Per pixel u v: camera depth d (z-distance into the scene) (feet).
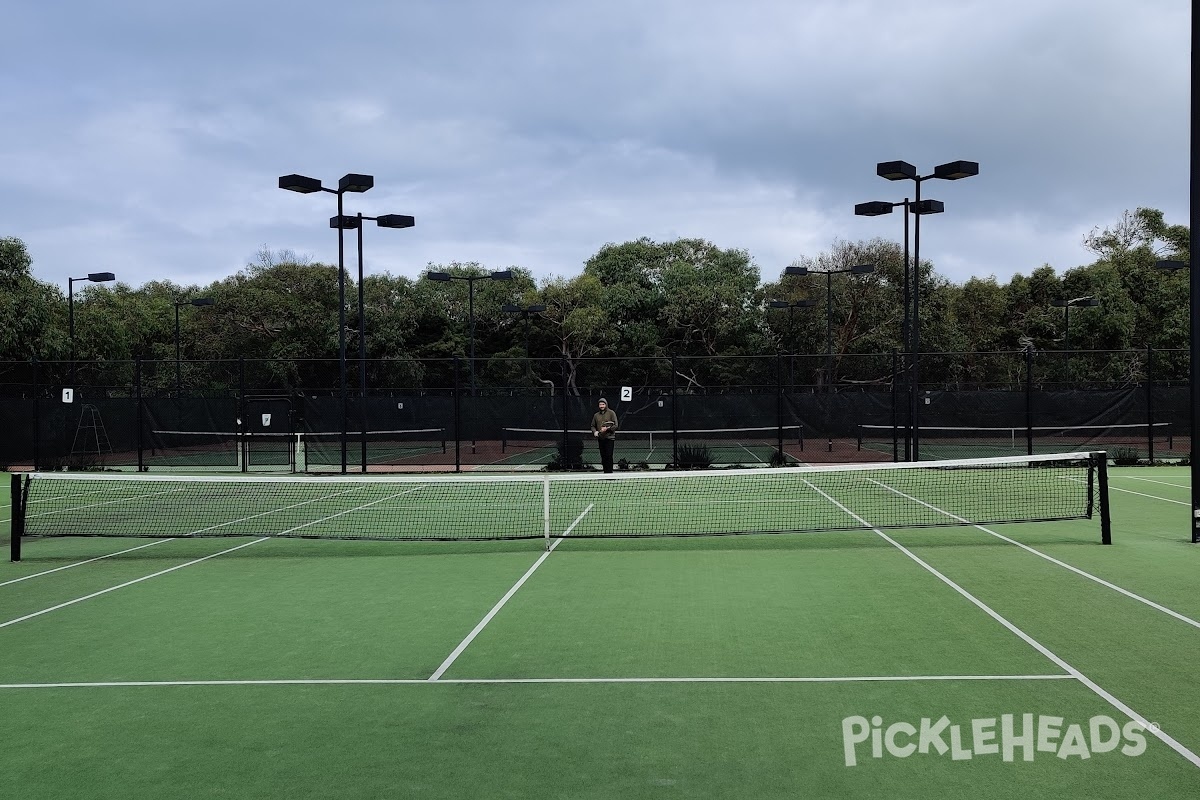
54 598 29.04
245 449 77.46
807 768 15.25
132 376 130.52
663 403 79.92
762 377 149.38
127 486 66.13
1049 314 162.81
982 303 171.42
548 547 37.14
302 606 27.50
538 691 19.29
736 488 59.67
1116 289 154.51
